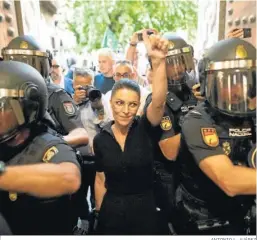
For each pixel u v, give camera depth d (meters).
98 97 1.53
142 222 1.00
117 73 1.77
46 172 0.70
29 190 0.70
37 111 0.80
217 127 0.86
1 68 0.77
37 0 2.22
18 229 0.80
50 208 0.80
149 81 1.68
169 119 1.12
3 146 0.79
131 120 1.03
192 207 0.93
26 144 0.81
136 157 1.00
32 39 1.32
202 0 2.36
